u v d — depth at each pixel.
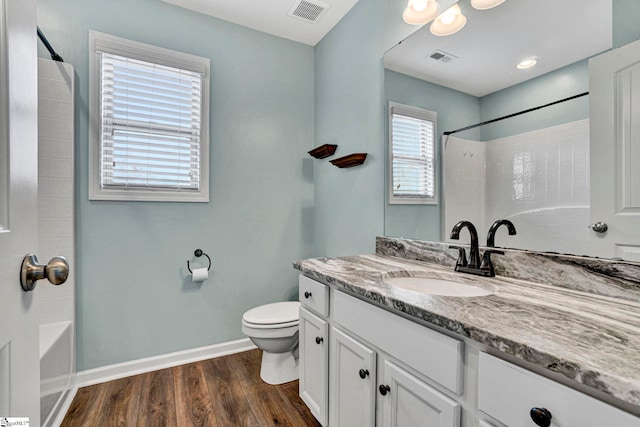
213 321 2.29
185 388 1.84
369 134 2.00
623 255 0.94
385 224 1.87
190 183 2.21
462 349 0.76
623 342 0.62
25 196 0.59
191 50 2.19
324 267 1.46
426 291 1.29
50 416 1.46
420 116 1.64
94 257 1.92
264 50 2.47
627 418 0.49
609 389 0.49
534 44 1.18
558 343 0.61
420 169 1.64
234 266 2.36
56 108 1.76
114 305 1.98
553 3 1.13
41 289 1.72
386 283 1.15
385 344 1.01
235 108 2.36
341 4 2.14
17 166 0.56
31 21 0.62
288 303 2.18
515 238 1.23
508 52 1.27
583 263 1.02
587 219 1.02
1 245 0.51
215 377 1.97
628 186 0.93
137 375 1.99
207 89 2.23
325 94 2.51
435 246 1.55
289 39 2.58
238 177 2.37
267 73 2.49
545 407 0.59
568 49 1.08
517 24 1.24
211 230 2.27
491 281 1.17
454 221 1.47
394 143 1.80
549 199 1.12
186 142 2.19
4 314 0.51
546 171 1.13
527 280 1.17
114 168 1.97
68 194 1.79
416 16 1.58
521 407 0.63
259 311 2.00
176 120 2.15
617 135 0.96
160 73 2.10
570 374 0.54
